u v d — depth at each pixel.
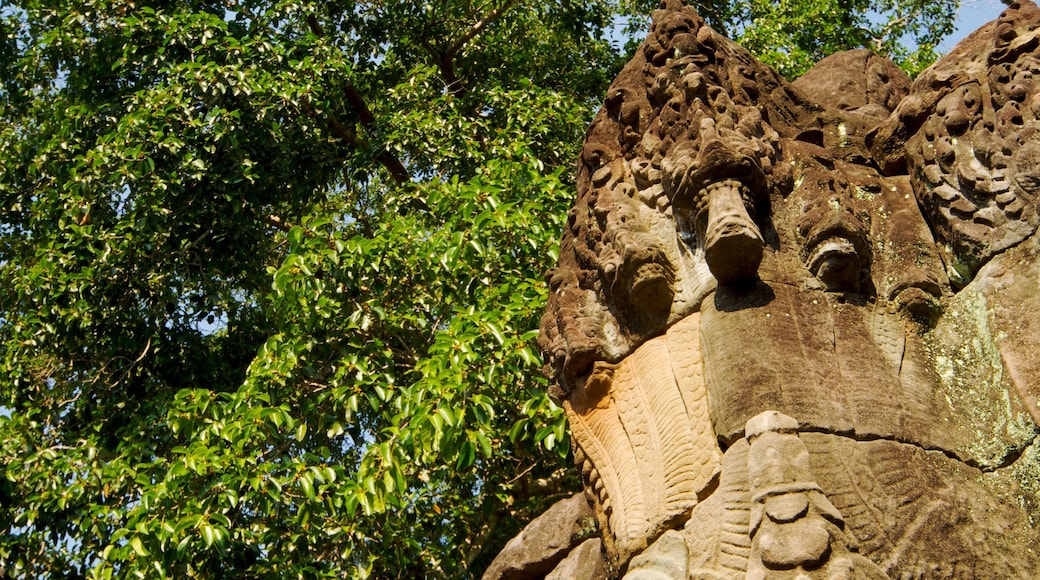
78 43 10.93
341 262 8.29
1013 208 3.98
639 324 4.21
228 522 7.31
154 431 8.95
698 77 4.29
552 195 8.16
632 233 4.23
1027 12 4.29
